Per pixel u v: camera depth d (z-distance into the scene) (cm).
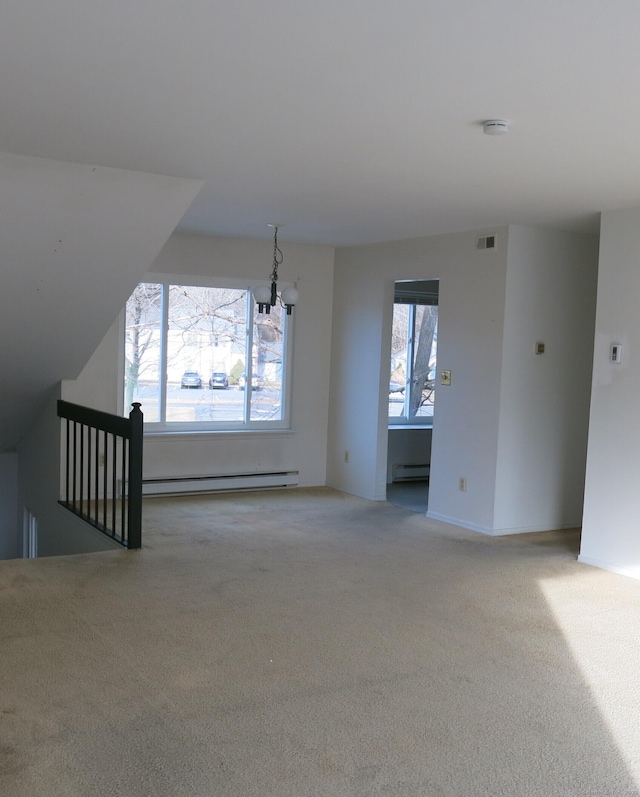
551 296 620
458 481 643
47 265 496
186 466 736
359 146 381
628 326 518
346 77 283
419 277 679
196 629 393
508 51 253
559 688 342
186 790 254
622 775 274
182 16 234
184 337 730
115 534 555
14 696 316
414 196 497
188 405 739
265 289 653
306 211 567
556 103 304
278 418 785
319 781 262
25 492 760
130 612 414
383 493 745
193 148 397
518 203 509
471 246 624
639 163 394
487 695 333
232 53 263
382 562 528
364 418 752
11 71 288
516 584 489
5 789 251
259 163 425
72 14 235
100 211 467
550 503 641
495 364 605
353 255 761
